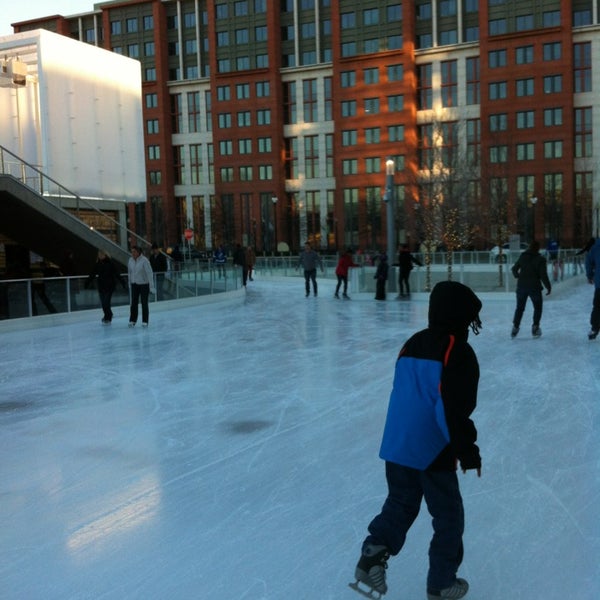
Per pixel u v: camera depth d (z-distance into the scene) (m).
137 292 14.30
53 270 21.67
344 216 76.06
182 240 84.88
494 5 68.00
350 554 3.36
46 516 3.97
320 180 78.06
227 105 79.38
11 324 13.75
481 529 3.64
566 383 7.38
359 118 74.06
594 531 3.57
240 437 5.61
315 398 7.02
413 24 71.75
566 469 4.59
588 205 65.38
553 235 66.56
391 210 20.72
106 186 22.34
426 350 2.62
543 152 67.00
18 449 5.41
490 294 19.22
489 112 68.38
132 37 82.88
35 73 20.14
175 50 83.31
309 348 10.57
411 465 2.62
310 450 5.20
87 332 13.47
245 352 10.33
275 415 6.34
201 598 2.95
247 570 3.21
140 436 5.72
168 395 7.36
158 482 4.54
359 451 5.14
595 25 65.31
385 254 20.61
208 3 79.06
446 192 43.38
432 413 2.60
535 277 10.84
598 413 6.07
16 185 16.84
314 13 76.69
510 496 4.11
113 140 22.66
